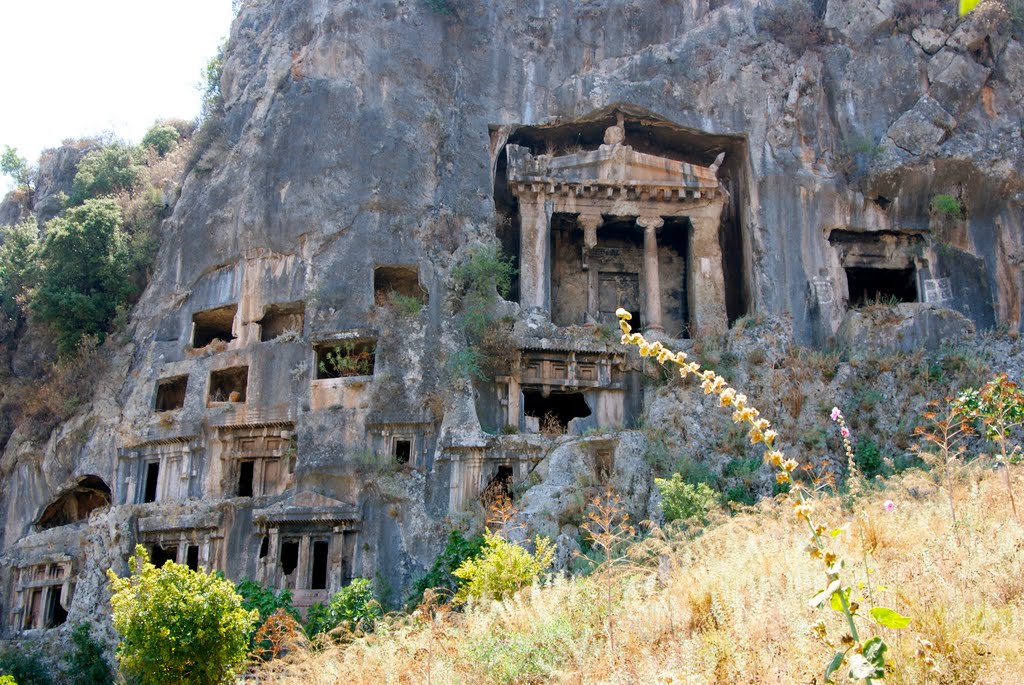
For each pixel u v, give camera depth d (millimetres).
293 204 35188
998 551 11766
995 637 9453
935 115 36000
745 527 16047
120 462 34844
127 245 39562
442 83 36719
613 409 33375
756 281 35312
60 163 49719
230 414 33406
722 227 38469
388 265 33875
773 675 9414
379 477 30547
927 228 36062
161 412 34875
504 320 33312
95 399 36750
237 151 37656
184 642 18625
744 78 37438
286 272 34688
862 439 30438
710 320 35625
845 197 36125
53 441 36594
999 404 17688
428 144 35594
